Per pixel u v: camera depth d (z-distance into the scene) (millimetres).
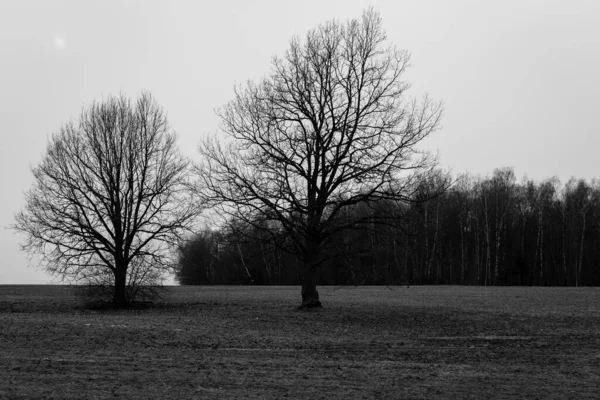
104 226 45906
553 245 99062
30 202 44438
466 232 98938
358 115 36625
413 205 36094
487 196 98625
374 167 35344
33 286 92312
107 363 17719
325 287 82312
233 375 15914
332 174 36312
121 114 46688
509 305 44969
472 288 77812
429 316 35656
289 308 41500
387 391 14070
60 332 25781
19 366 16984
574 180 103750
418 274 92875
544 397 13555
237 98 45531
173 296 59531
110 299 46594
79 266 45188
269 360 18859
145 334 25672
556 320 33406
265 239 36562
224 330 27984
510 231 98188
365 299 53094
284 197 35844
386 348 22359
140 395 13305
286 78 37281
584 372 16875
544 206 99812
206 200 36000
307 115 36531
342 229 36594
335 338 25500
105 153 45969
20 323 29859
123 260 46125
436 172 51875
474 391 14164
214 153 36594
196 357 19312
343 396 13484
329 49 37156
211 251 89375
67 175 45062
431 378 15781
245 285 92312
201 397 13195
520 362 18844
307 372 16531
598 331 28047
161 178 46844
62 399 12797
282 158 35812
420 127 36250
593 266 95750
